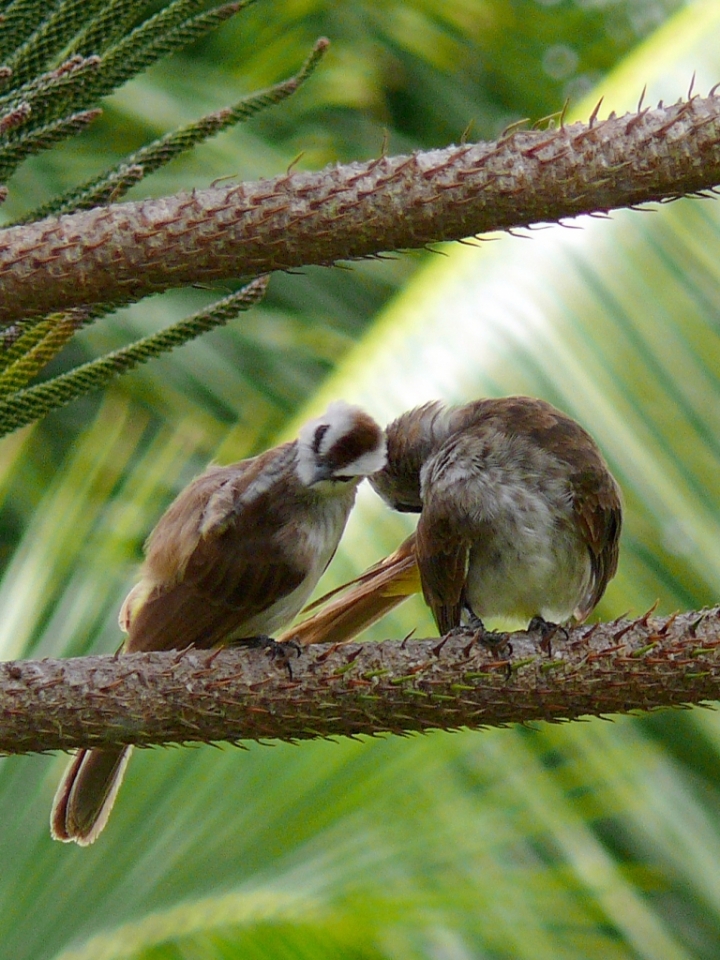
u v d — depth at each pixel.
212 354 13.80
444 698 5.86
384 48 16.70
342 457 8.42
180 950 8.09
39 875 8.20
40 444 13.43
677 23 10.73
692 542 8.84
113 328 13.69
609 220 9.71
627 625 6.02
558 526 8.80
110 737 5.66
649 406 9.12
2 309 5.55
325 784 8.78
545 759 10.16
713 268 9.43
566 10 16.66
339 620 8.77
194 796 8.63
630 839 11.10
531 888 9.30
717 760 10.77
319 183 5.55
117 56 6.00
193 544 8.66
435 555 8.91
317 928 8.31
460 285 9.87
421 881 8.72
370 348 9.94
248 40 15.62
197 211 5.51
